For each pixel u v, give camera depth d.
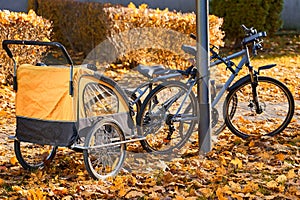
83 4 12.58
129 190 5.02
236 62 12.12
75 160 5.91
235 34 15.21
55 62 12.52
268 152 6.17
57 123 5.19
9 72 9.83
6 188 5.13
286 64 12.77
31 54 10.04
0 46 9.45
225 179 5.33
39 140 5.33
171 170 5.63
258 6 15.01
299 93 9.67
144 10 11.33
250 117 7.80
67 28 13.38
